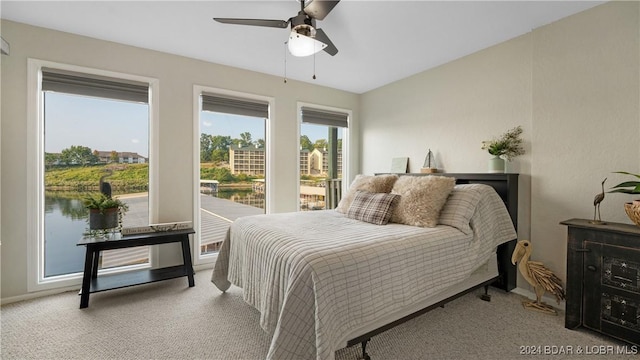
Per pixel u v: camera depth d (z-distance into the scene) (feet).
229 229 8.40
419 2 6.82
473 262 6.75
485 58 9.33
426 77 11.33
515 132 8.50
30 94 7.92
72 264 8.77
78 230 8.88
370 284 4.97
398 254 5.45
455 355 5.49
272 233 6.23
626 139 6.45
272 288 5.15
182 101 10.12
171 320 6.81
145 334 6.20
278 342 4.33
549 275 7.13
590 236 6.11
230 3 6.95
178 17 7.60
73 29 8.23
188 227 9.65
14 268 7.80
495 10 7.14
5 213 7.70
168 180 9.91
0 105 7.60
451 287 6.57
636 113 6.31
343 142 14.62
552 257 7.67
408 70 11.39
